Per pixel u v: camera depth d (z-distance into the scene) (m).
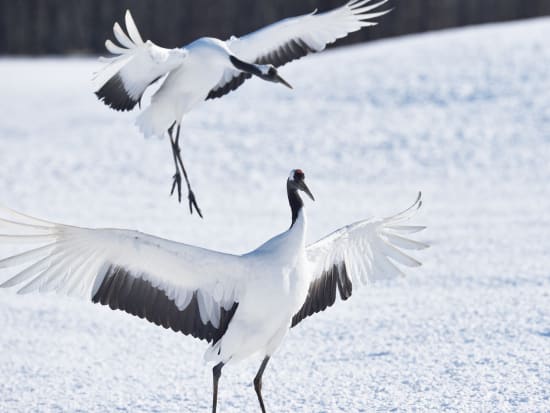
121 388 9.20
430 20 76.50
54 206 22.02
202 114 32.16
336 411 8.02
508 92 31.12
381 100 32.03
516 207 20.05
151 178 25.52
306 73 36.47
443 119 29.47
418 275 13.88
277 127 30.06
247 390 8.95
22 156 28.62
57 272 6.83
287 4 80.44
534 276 13.07
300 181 7.55
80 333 11.66
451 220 18.84
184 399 8.77
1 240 6.60
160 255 7.12
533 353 9.22
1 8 81.25
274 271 7.36
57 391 9.15
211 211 21.27
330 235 7.88
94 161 27.53
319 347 10.31
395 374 8.98
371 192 23.12
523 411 7.56
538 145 26.44
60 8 81.88
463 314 11.12
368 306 12.11
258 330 7.50
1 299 13.73
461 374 8.75
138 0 81.75
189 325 7.47
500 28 39.50
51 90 42.94
